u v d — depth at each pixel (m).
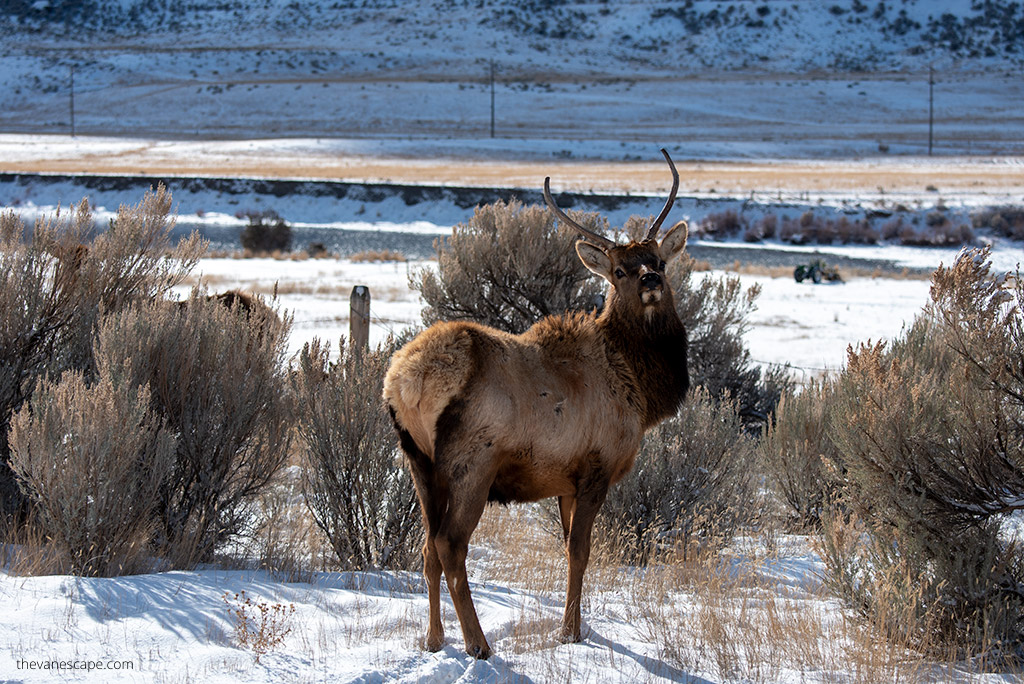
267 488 30.69
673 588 27.78
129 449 25.50
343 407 28.64
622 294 23.83
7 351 31.09
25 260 32.03
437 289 48.41
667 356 24.00
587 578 27.91
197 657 18.72
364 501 28.98
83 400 25.42
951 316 25.78
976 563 23.17
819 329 89.69
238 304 32.69
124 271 35.06
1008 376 23.89
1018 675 20.27
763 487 41.25
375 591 25.62
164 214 36.94
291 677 18.06
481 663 19.31
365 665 19.00
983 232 186.62
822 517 32.19
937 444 23.80
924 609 23.05
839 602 26.33
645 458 32.81
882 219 197.62
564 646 21.47
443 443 20.56
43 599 21.48
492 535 32.62
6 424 29.77
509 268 47.03
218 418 28.70
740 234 195.12
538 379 21.45
